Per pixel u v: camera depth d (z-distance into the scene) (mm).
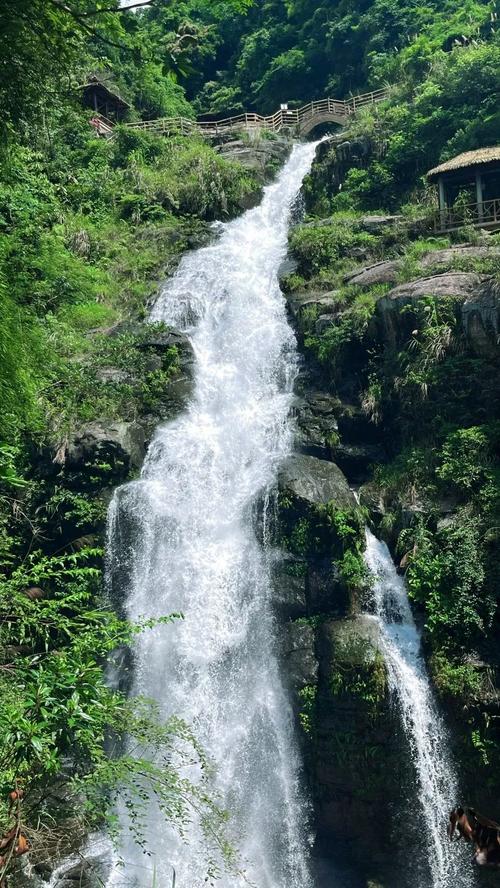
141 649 17719
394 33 48281
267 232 33969
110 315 27656
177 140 40500
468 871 14023
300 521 17672
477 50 34531
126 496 19672
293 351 23578
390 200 33438
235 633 17297
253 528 18328
